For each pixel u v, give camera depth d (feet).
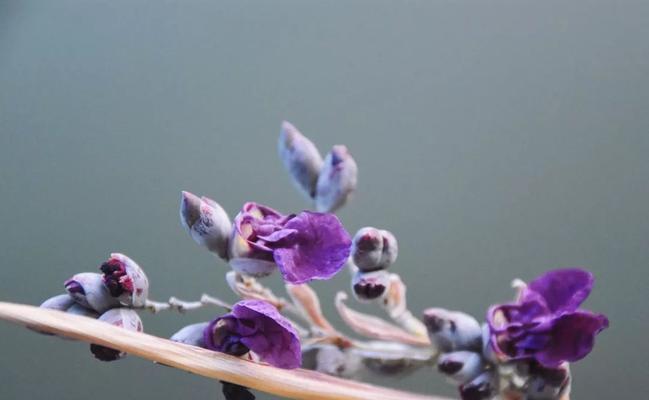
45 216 1.12
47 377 1.04
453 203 1.12
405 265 1.11
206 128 1.14
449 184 1.12
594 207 1.10
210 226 0.86
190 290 1.10
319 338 0.90
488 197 1.12
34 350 1.05
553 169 1.11
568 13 1.13
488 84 1.13
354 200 1.12
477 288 1.10
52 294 1.10
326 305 1.09
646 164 1.11
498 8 1.14
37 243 1.12
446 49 1.14
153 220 1.12
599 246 1.09
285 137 0.92
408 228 1.11
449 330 0.85
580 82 1.13
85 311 0.85
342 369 0.88
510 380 0.85
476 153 1.12
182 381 1.01
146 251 1.11
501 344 0.84
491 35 1.14
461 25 1.14
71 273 1.11
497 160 1.12
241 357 0.84
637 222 1.09
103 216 1.12
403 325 0.91
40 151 1.14
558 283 0.85
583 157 1.11
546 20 1.14
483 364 0.85
